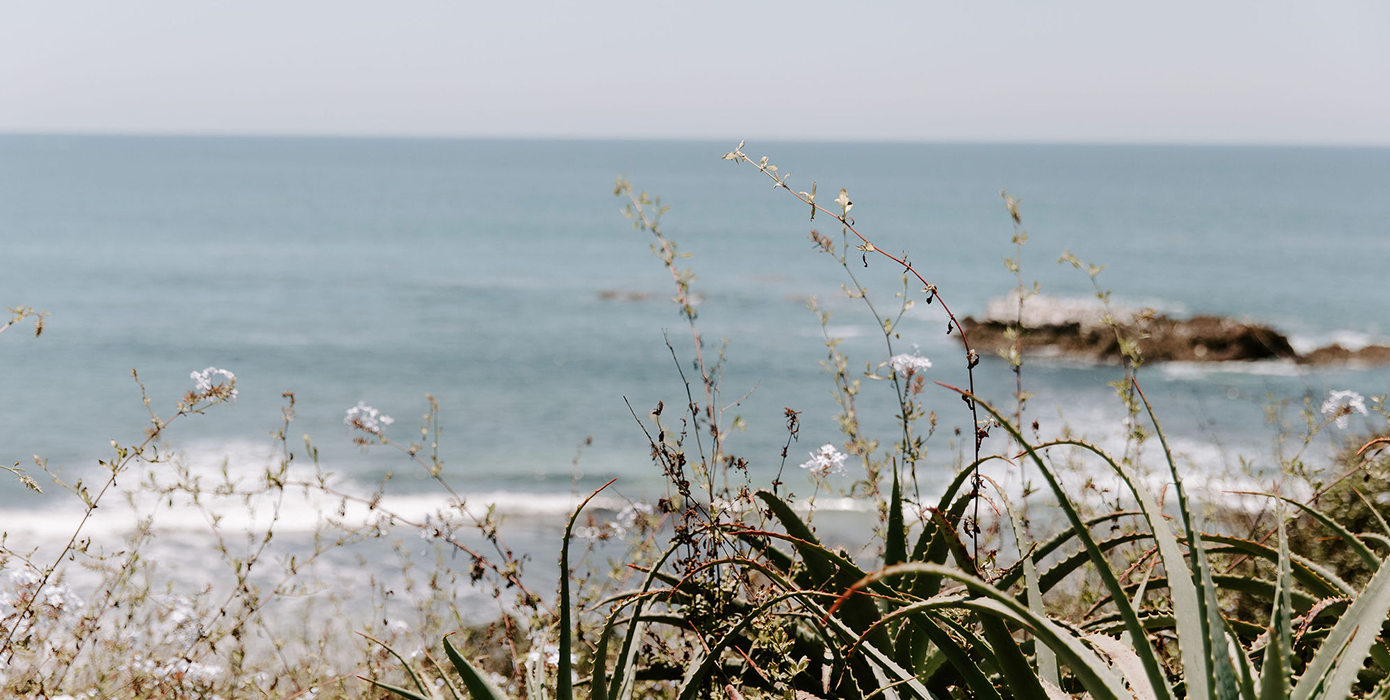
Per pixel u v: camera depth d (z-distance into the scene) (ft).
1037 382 97.71
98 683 11.98
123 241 264.52
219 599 17.51
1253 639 7.78
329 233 300.40
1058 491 5.12
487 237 296.30
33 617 11.46
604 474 63.10
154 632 14.29
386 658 13.98
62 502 48.06
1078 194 558.56
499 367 110.63
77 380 99.25
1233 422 72.18
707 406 11.08
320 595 23.63
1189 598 5.20
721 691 7.54
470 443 73.72
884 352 115.03
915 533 12.17
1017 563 7.13
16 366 106.01
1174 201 497.05
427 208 413.59
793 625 7.91
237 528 40.09
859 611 7.23
